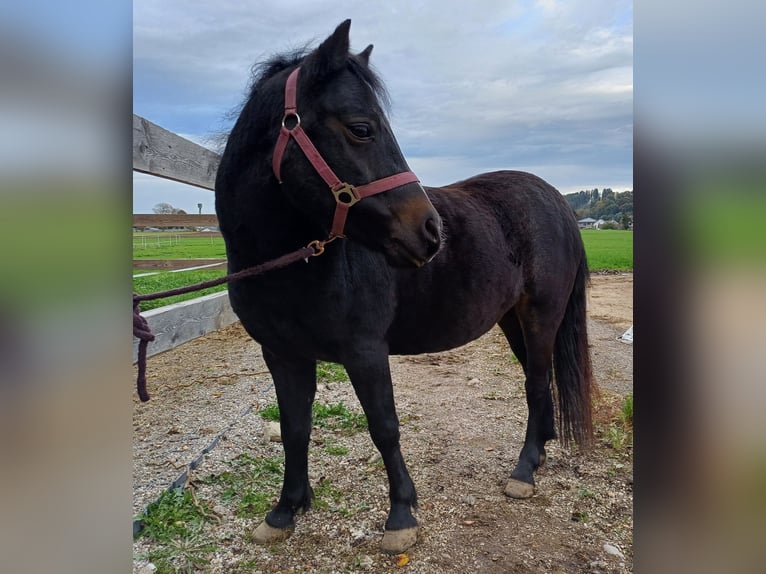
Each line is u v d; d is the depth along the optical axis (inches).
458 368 202.8
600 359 210.7
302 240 78.5
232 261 82.2
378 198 71.6
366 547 89.7
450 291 97.5
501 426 142.7
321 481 110.0
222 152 85.6
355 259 80.7
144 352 63.8
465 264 99.3
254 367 194.1
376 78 75.0
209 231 359.6
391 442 86.5
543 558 87.0
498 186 119.1
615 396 162.2
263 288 78.2
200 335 184.4
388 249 73.4
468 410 154.5
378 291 83.1
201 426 135.7
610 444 129.3
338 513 99.3
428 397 166.1
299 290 77.2
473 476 114.9
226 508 100.7
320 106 70.8
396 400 162.4
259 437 130.5
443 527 95.7
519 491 105.5
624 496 106.0
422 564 85.2
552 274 114.8
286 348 85.3
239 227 78.4
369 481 110.5
